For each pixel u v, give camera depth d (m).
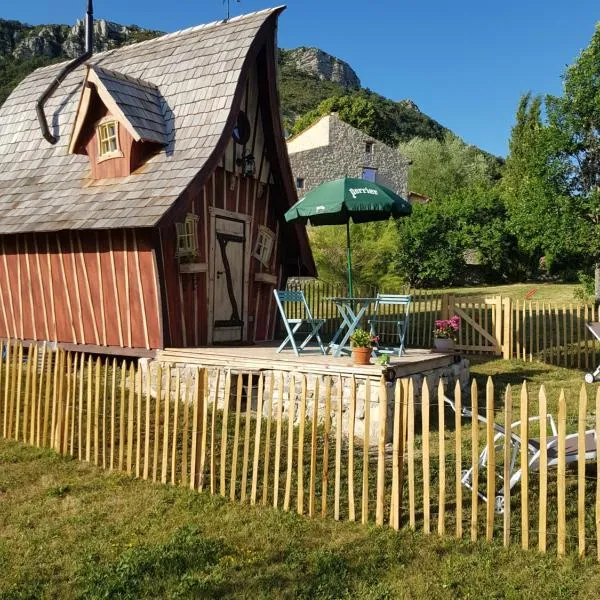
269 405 6.74
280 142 14.94
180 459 8.00
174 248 12.37
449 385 11.46
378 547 5.58
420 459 7.81
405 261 33.38
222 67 13.48
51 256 13.41
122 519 6.45
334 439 8.79
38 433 8.81
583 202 15.82
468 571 5.11
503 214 33.88
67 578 5.30
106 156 13.27
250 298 14.82
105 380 8.00
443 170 61.59
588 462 7.09
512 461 6.25
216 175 13.59
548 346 15.69
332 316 19.59
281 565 5.32
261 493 6.99
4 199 14.38
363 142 45.97
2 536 6.15
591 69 15.28
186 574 5.20
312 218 12.43
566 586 4.82
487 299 16.06
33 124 16.42
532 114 40.81
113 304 12.59
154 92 14.07
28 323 13.97
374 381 9.06
